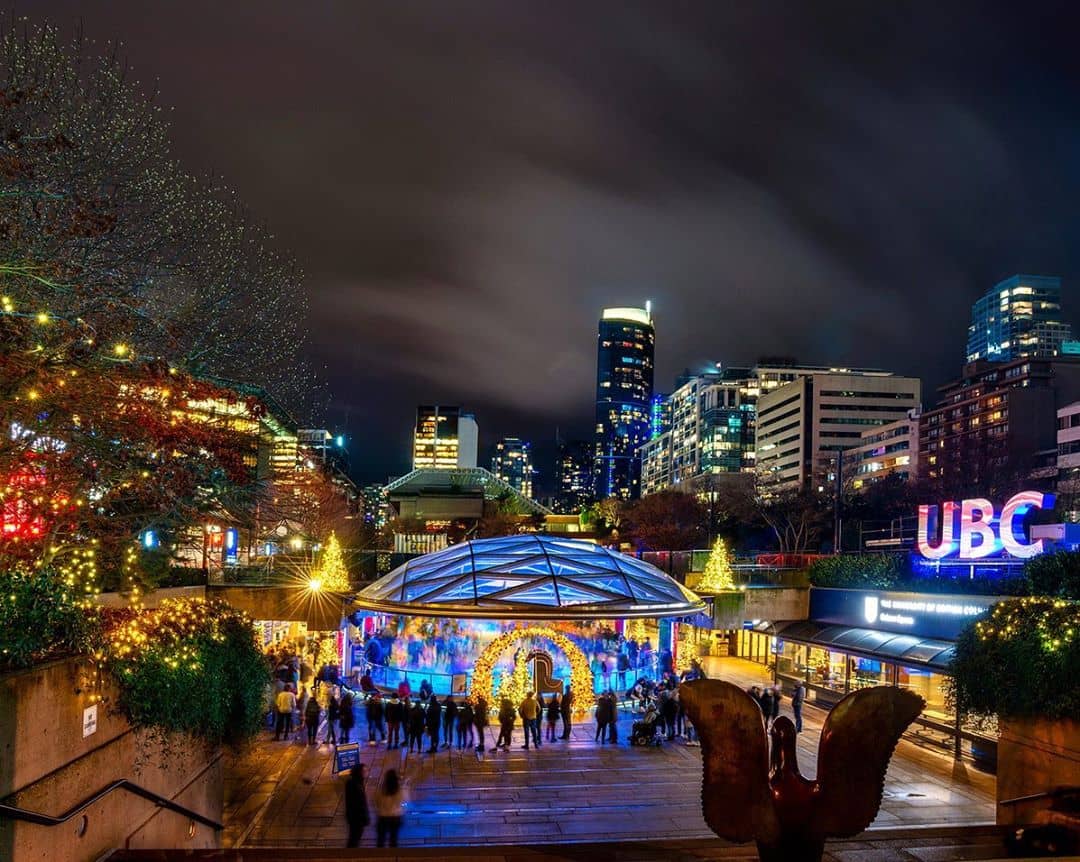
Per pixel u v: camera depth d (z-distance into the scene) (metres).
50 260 13.72
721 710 8.29
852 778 8.28
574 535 122.75
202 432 18.50
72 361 14.22
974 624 15.68
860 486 124.75
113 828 10.60
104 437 15.70
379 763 22.47
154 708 11.30
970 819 17.98
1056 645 13.36
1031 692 13.59
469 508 142.50
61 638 9.78
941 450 115.94
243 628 14.93
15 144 13.27
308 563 42.50
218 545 35.53
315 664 37.53
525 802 19.00
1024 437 111.25
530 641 30.22
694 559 48.12
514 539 34.72
